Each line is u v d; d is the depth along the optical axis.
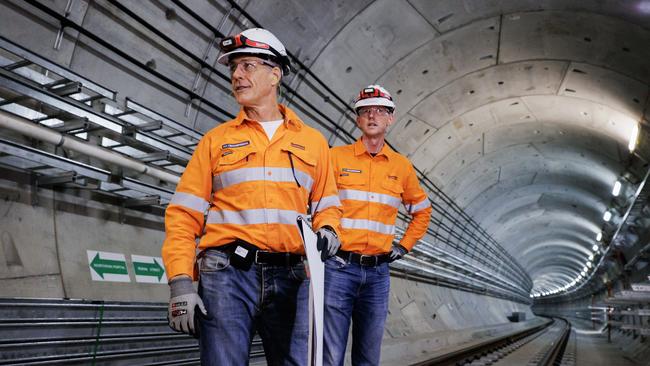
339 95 10.24
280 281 2.43
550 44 12.09
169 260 2.32
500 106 15.31
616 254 24.09
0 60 4.80
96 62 5.92
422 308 15.70
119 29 6.09
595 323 42.44
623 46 11.28
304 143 2.62
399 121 13.13
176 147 6.56
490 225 28.03
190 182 2.50
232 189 2.48
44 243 5.12
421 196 4.40
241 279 2.38
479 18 10.77
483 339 17.34
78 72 5.74
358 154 4.12
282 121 2.63
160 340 5.71
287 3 7.88
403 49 10.63
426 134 14.76
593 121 15.91
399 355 10.03
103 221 5.91
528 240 38.44
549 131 17.95
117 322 5.25
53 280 5.05
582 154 19.50
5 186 4.93
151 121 6.27
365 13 9.12
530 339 21.45
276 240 2.44
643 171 17.02
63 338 4.67
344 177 4.08
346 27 9.12
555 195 26.56
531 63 13.01
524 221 31.77
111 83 6.11
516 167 21.41
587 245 38.72
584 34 11.38
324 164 2.75
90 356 4.88
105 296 5.53
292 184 2.51
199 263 2.49
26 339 4.38
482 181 21.27
